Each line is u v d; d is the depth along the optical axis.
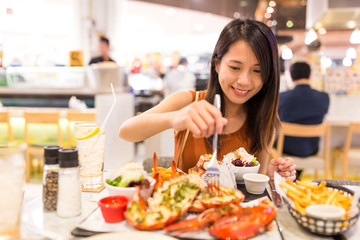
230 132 1.37
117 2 6.82
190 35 8.62
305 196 0.79
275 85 1.23
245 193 0.95
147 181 0.81
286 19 6.82
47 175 0.80
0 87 4.35
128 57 6.62
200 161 1.05
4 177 0.60
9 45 5.65
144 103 5.41
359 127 3.19
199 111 0.78
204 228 0.67
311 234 0.69
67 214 0.76
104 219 0.72
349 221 0.66
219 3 8.25
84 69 4.16
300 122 3.07
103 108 3.78
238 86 1.11
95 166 0.98
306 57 4.30
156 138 3.92
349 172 3.86
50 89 4.29
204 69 6.17
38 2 7.63
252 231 0.63
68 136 3.69
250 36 1.06
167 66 6.46
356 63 4.19
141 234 0.59
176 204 0.71
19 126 4.09
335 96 4.09
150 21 8.59
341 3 4.28
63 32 7.93
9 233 0.61
